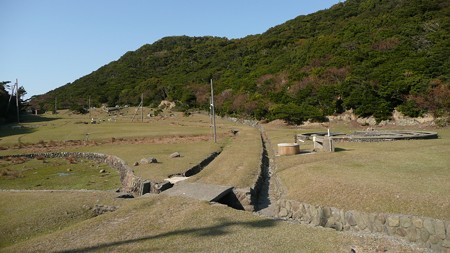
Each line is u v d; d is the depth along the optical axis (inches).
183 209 434.9
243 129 1683.1
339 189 468.4
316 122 1721.2
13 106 2755.9
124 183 716.0
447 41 1785.2
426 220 351.6
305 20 3774.6
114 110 3361.2
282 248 312.3
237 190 530.0
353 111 1676.9
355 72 1815.9
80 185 733.9
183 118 2486.5
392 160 658.2
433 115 1435.8
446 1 2341.3
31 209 493.4
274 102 2007.9
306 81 1951.3
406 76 1599.4
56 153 1154.0
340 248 310.3
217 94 2755.9
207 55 4515.3
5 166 975.6
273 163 820.0
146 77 4377.5
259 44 3614.7
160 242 337.1
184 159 857.5
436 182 463.8
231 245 322.0
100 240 349.4
